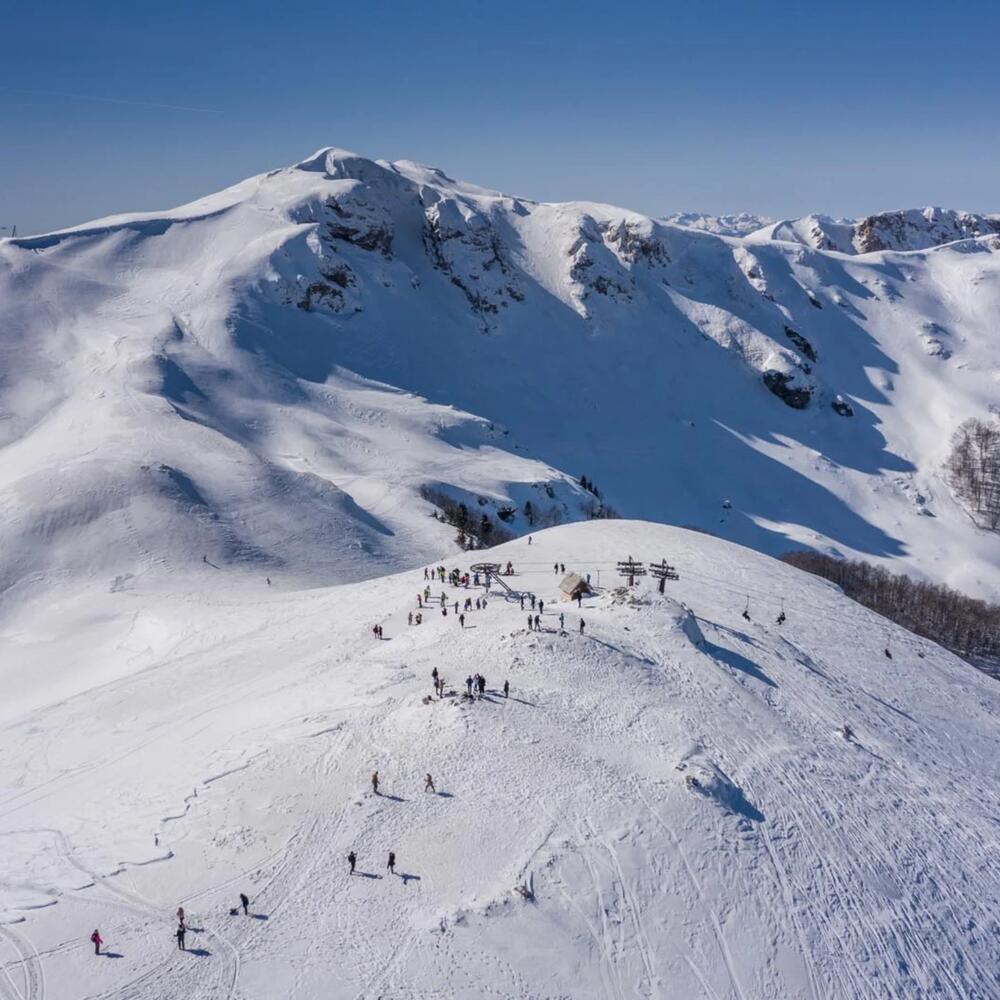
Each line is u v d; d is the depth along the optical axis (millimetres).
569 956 35219
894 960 38125
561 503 176875
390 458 172625
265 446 169500
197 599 91000
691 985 35125
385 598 76500
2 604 97188
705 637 66375
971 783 55781
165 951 34375
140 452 132875
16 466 134875
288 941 34844
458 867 38594
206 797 43875
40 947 34562
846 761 52625
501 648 57281
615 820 41750
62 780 49281
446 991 33031
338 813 41844
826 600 86750
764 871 40844
